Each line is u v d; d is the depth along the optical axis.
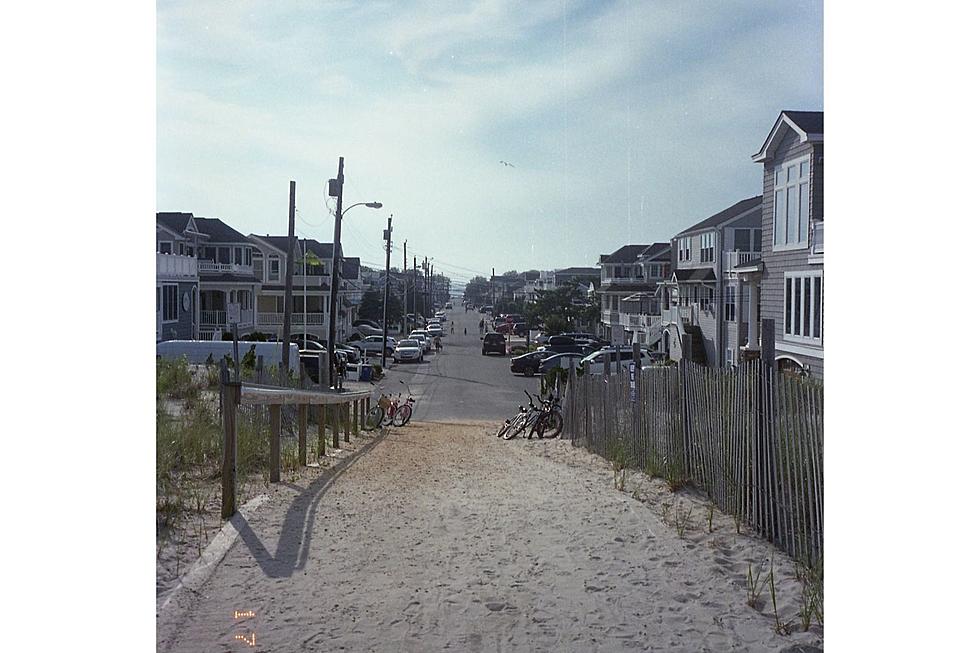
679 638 4.81
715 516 7.83
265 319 55.88
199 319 43.72
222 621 4.99
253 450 10.55
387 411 24.25
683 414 9.39
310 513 7.91
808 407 6.16
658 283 56.72
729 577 5.91
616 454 12.21
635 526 7.46
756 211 44.03
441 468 12.18
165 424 9.91
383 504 8.57
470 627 4.96
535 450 15.60
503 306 126.00
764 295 27.91
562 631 4.91
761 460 7.16
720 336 42.69
